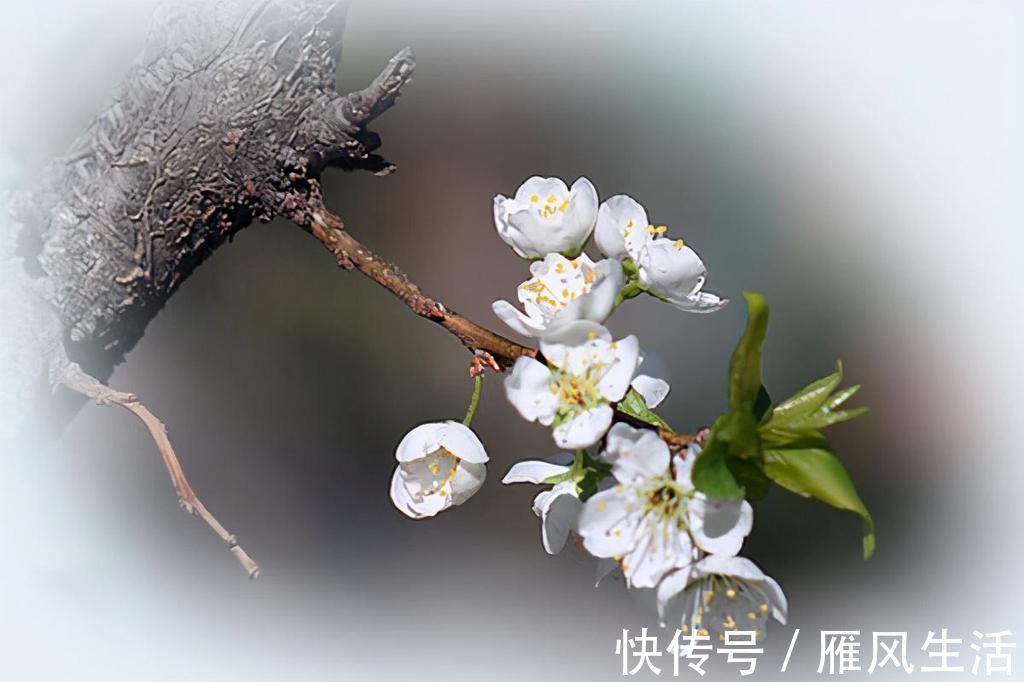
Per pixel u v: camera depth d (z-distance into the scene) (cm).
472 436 61
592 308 59
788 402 59
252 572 60
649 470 59
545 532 60
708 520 58
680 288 61
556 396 59
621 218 61
